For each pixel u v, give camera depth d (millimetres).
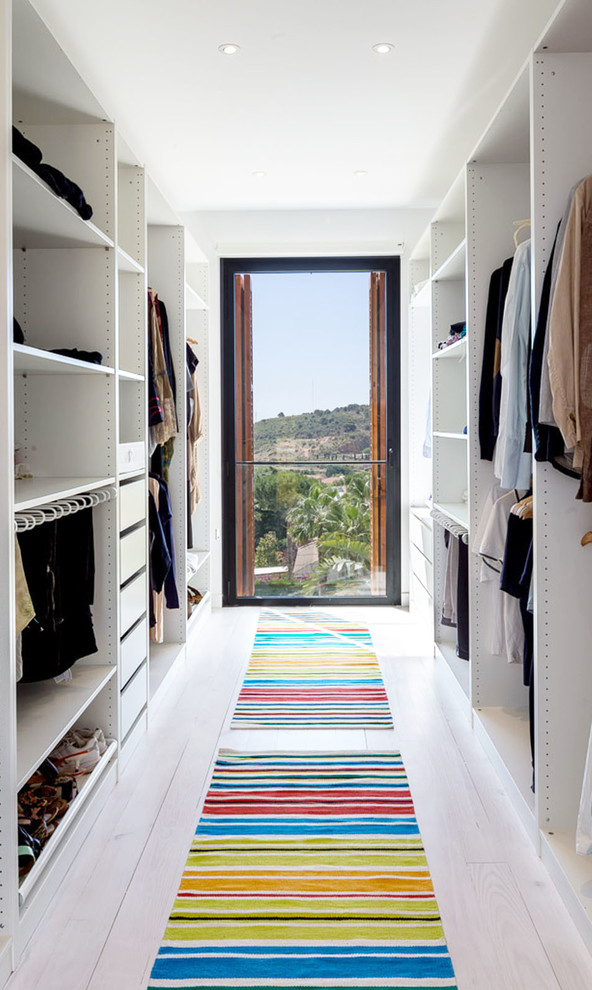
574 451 1995
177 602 3727
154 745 3068
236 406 5625
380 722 3295
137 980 1727
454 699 3586
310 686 3789
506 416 2650
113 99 3488
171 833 2377
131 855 2252
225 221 5379
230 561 5645
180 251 4148
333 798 2600
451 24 2842
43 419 2709
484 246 3117
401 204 5227
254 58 3102
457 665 3750
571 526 2141
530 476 2635
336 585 5660
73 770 2438
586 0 1806
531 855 2238
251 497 5648
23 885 1848
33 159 1951
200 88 3379
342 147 4117
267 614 5383
